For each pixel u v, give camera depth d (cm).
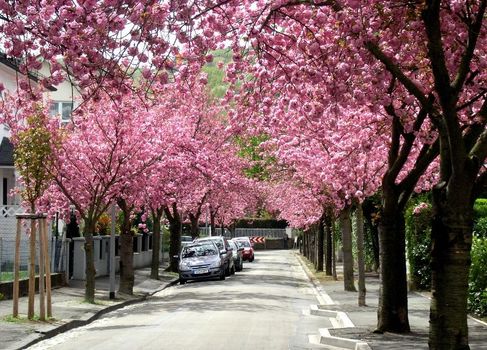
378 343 1313
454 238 983
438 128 1023
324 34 1188
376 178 2133
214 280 3616
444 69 964
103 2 867
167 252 5522
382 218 1495
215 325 1712
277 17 1205
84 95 1062
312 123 1898
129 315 2025
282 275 4044
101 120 2406
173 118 2984
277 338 1490
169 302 2436
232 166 4394
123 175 2456
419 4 986
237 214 6600
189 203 4109
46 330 1556
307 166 2583
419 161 1458
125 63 955
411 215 2538
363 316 1827
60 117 2444
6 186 3516
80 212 2312
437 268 992
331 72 1150
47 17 855
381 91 1148
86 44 889
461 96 1350
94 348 1348
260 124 1508
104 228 3859
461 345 980
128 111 2366
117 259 3800
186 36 944
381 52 1048
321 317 1938
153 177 2588
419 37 1211
